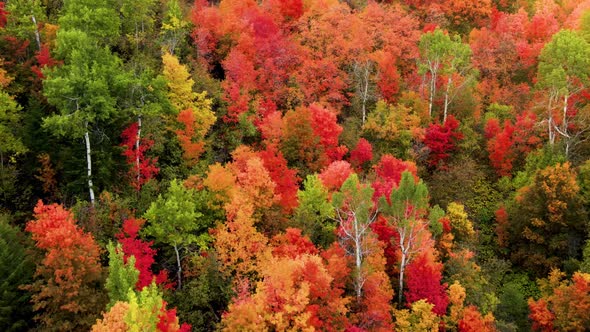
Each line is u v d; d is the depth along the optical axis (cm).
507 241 4372
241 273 3312
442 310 3141
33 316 2678
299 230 3331
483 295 3438
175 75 4184
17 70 4022
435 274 3200
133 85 3572
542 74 4916
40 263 2780
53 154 3509
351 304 3103
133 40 4828
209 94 4744
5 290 2553
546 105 4950
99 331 2144
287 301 2688
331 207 3741
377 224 3594
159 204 3294
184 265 3325
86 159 3469
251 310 2584
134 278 2506
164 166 4091
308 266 2817
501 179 4947
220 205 3634
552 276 3722
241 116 4594
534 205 4106
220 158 4488
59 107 3275
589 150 4697
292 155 4406
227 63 4928
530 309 3691
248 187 3628
